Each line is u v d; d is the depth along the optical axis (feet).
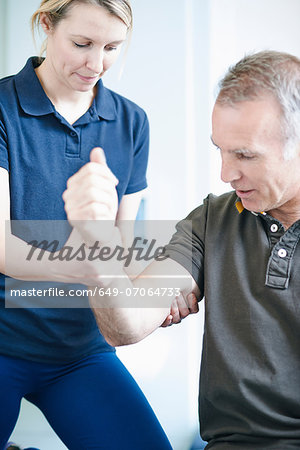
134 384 5.36
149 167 10.63
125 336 4.41
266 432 4.08
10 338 5.12
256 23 10.93
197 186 10.94
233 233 4.53
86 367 5.37
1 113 5.00
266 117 3.90
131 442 5.04
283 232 4.30
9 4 10.09
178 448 9.64
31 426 9.09
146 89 10.60
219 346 4.31
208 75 10.80
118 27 4.63
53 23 4.75
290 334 4.17
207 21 10.73
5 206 4.91
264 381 4.14
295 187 4.13
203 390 4.47
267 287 4.24
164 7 10.50
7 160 4.98
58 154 5.18
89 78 4.87
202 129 10.87
